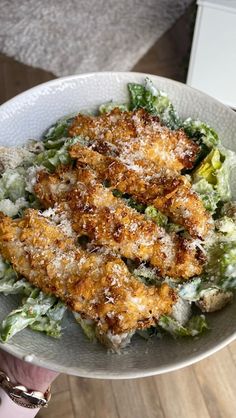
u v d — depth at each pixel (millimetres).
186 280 300
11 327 280
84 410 448
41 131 362
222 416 444
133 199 327
